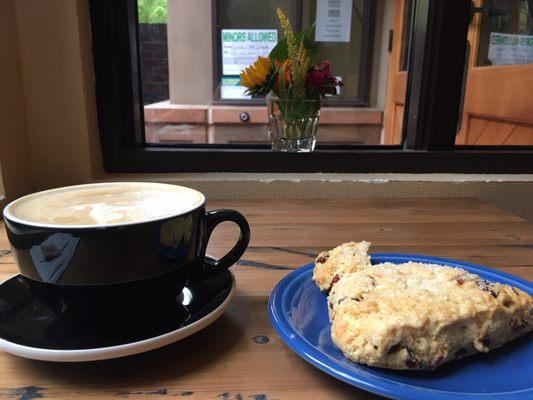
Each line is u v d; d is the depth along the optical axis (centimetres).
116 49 83
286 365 33
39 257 31
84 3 79
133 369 32
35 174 84
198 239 36
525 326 33
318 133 102
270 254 56
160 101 108
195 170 89
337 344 31
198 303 37
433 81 89
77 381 30
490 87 98
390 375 29
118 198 39
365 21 130
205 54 134
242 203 81
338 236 63
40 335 32
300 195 86
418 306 31
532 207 89
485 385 28
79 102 81
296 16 146
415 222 70
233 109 116
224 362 33
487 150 94
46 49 78
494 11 96
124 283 31
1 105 72
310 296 40
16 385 30
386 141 102
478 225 69
